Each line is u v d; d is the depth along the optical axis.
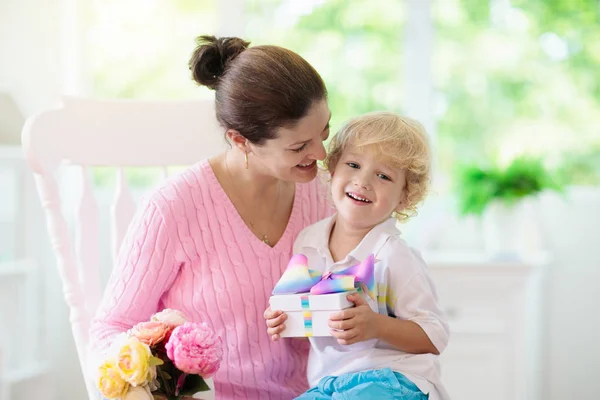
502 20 3.03
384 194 1.43
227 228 1.55
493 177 2.70
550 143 3.02
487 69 3.04
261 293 1.54
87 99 1.80
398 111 3.05
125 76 3.06
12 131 2.84
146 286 1.50
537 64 3.02
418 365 1.39
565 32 3.01
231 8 3.02
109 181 3.06
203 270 1.53
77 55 3.02
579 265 2.99
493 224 2.72
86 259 1.81
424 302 1.42
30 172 2.75
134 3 3.05
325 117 1.41
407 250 1.46
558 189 2.70
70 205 2.99
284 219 1.62
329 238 1.54
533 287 2.75
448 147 3.06
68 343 2.99
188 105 1.85
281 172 1.44
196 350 1.25
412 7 3.04
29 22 2.93
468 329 2.67
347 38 3.05
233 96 1.41
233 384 1.54
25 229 2.74
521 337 2.64
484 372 2.67
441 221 3.03
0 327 2.72
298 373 1.60
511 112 3.03
